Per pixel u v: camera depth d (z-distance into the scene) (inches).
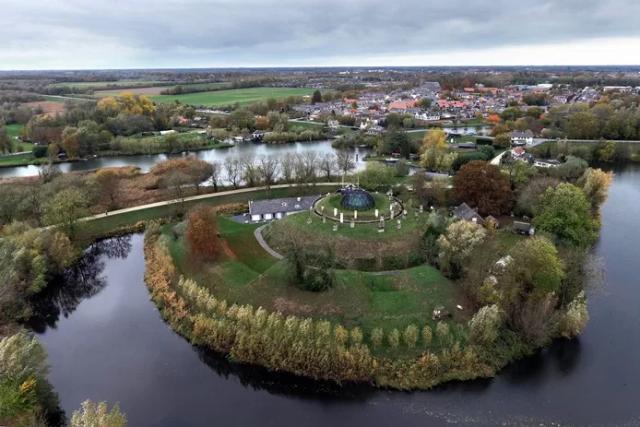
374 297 3225.9
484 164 5315.0
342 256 3882.9
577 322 2992.1
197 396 2672.2
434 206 5339.6
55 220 4542.3
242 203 5812.0
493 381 2691.9
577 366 2815.0
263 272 3695.9
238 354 2849.4
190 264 3828.7
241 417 2508.6
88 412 2052.2
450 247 3599.9
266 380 2760.8
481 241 3718.0
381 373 2694.4
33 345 2496.3
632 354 2915.8
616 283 3754.9
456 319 3026.6
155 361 2974.9
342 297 3169.3
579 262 3316.9
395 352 2795.3
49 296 3922.2
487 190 5088.6
